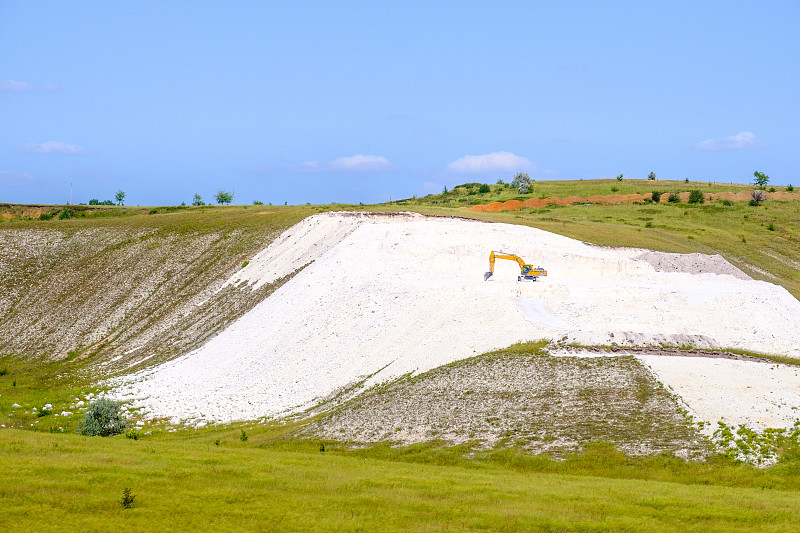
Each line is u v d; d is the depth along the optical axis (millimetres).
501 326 93938
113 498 49062
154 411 91625
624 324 97625
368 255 124938
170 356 121062
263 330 115375
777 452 60438
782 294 113312
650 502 49781
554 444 64375
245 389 96875
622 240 154375
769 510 48219
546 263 122562
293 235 161500
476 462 62594
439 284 109625
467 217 165500
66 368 124688
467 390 78062
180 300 146250
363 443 69188
